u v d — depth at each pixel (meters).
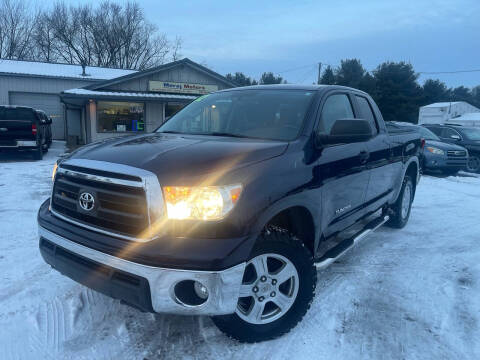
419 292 3.77
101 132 18.80
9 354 2.69
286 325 2.90
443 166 12.28
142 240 2.31
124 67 47.41
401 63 45.56
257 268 2.69
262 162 2.65
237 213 2.38
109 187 2.48
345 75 50.00
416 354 2.79
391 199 5.16
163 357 2.68
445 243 5.29
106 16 45.75
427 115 44.69
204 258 2.24
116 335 2.93
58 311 3.24
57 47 45.34
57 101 23.78
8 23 42.19
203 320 3.16
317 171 3.05
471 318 3.30
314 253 3.18
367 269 4.31
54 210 2.89
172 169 2.40
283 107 3.49
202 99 4.35
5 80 22.28
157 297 2.29
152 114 19.66
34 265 4.14
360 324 3.16
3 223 5.61
